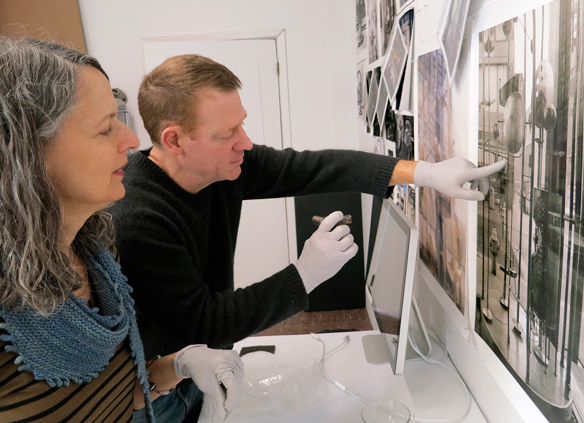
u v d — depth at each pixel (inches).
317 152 49.7
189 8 110.3
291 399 44.3
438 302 49.7
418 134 51.1
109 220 30.5
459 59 37.2
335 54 108.3
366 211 106.3
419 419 39.8
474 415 39.7
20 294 20.8
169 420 48.5
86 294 28.8
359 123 95.7
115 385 28.6
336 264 41.5
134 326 30.8
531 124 26.8
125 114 112.1
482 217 35.5
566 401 25.0
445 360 47.8
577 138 22.1
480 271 36.5
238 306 40.0
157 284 38.9
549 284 26.0
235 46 112.3
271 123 116.8
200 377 36.8
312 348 54.1
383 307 49.9
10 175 19.5
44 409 23.3
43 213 20.9
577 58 21.7
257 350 54.2
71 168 22.3
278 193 52.2
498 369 34.3
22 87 19.5
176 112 40.1
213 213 49.8
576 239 22.8
